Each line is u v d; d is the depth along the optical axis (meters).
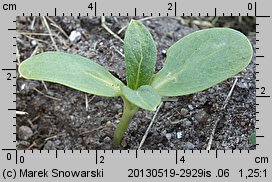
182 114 0.18
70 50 0.20
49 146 0.18
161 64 0.19
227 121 0.18
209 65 0.16
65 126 0.18
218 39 0.17
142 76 0.16
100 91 0.16
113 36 0.20
